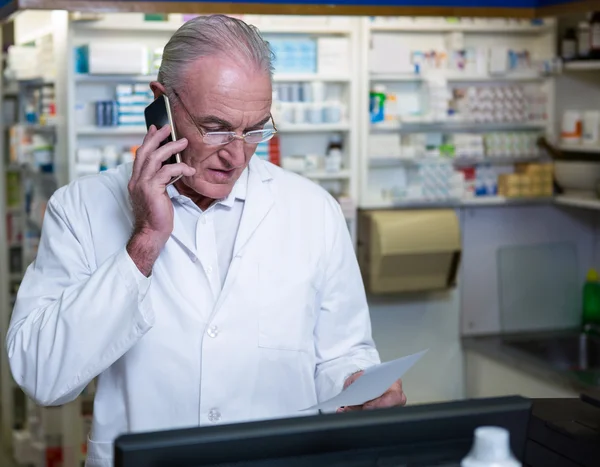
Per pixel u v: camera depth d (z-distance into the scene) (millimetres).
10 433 5004
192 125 1638
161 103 1669
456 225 3898
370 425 1055
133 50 3621
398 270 3873
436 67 3979
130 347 1713
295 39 3941
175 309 1768
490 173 4148
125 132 3744
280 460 1039
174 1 2254
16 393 4906
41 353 1648
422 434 1074
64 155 3773
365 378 1455
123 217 1840
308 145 4047
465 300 4211
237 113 1608
